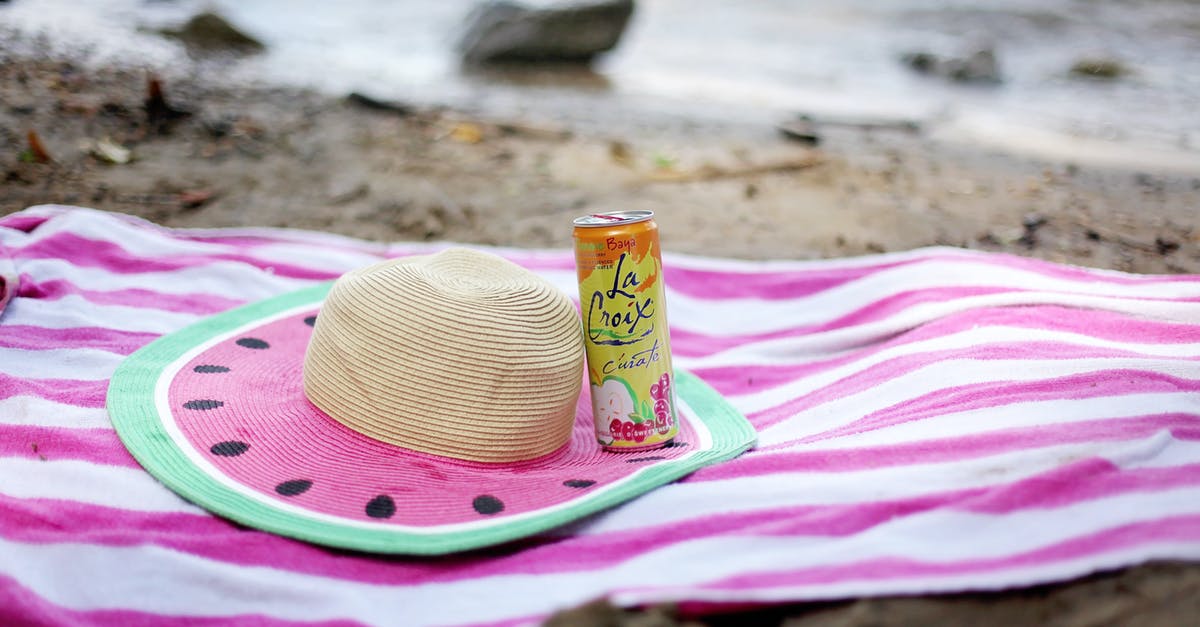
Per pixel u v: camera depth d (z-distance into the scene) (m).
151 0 9.55
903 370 2.89
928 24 12.70
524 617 1.86
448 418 2.29
